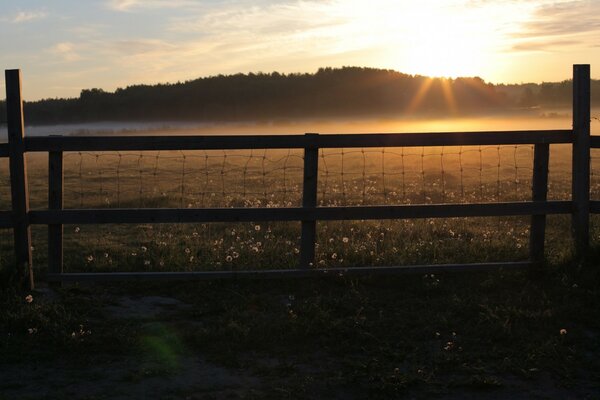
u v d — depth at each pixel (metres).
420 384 4.64
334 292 6.80
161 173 24.38
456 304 6.29
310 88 160.88
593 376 4.79
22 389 4.54
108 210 6.88
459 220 11.14
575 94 7.32
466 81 184.25
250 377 4.78
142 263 8.05
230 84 153.25
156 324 5.88
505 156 32.59
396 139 7.11
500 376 4.80
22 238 6.77
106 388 4.57
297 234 10.12
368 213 7.16
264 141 6.95
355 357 5.14
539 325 5.80
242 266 7.64
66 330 5.62
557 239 9.47
